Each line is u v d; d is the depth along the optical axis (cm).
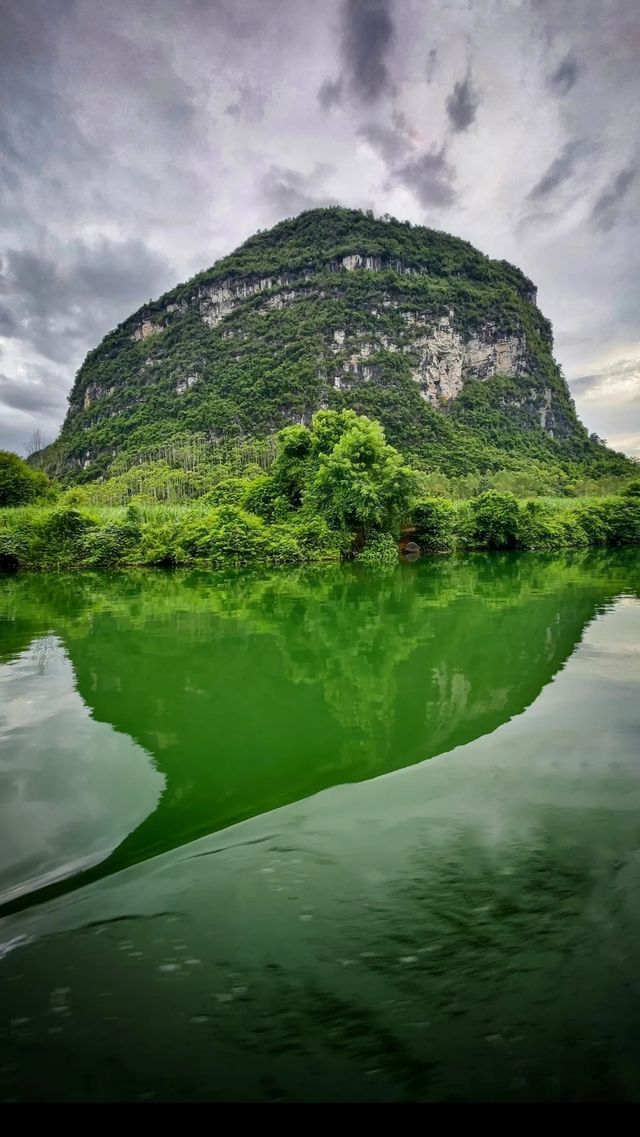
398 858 299
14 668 694
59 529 2162
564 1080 173
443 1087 172
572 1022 194
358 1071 178
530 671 653
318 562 2308
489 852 302
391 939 238
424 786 382
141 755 443
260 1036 192
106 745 463
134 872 292
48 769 420
